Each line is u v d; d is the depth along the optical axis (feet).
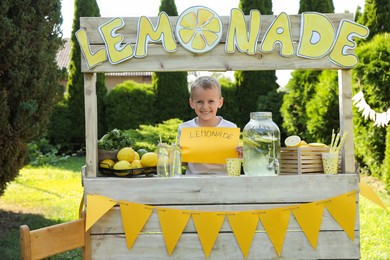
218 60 6.85
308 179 6.71
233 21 6.84
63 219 17.47
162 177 6.75
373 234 14.53
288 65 6.88
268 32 6.86
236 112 43.57
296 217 6.65
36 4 14.70
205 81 8.52
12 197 21.93
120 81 72.28
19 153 15.56
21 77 14.28
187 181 6.64
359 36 6.87
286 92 40.40
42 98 15.69
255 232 6.67
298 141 7.07
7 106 14.23
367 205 18.74
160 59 6.81
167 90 44.32
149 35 6.78
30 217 17.88
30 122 15.26
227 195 6.65
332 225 6.72
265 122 7.00
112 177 6.91
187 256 6.63
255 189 6.67
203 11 6.82
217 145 7.57
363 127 23.72
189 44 6.78
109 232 6.63
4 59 13.93
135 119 44.24
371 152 23.79
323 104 27.14
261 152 6.91
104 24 6.74
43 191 23.59
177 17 6.82
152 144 20.36
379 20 27.99
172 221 6.58
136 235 6.56
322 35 6.88
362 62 22.62
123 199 6.60
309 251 6.68
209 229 6.59
